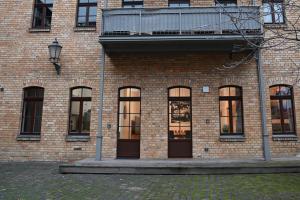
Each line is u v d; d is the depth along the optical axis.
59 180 8.49
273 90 11.77
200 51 11.44
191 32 10.95
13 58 12.62
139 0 12.66
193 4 12.37
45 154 11.84
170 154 11.55
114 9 11.25
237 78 11.66
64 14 12.77
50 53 11.90
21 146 11.97
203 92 11.67
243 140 11.27
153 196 6.64
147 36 10.83
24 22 12.86
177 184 7.88
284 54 11.71
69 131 12.11
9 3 13.02
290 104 11.65
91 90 12.20
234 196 6.53
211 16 10.98
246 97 11.55
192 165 9.55
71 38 12.54
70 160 11.73
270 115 11.43
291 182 7.89
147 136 11.56
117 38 10.94
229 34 10.60
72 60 12.38
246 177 8.66
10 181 8.34
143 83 11.91
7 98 12.34
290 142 11.23
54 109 12.10
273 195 6.56
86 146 11.78
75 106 12.29
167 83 11.83
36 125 12.29
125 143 11.78
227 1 12.34
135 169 9.47
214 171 9.27
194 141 11.41
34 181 8.34
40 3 13.12
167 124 11.63
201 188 7.36
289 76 11.59
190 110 11.80
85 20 12.86
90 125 11.91
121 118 11.98
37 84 12.32
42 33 12.70
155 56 12.03
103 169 9.54
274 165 9.34
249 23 10.60
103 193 6.95
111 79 12.05
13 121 12.17
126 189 7.36
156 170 9.40
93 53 12.36
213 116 11.50
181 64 11.90
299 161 10.02
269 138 11.27
